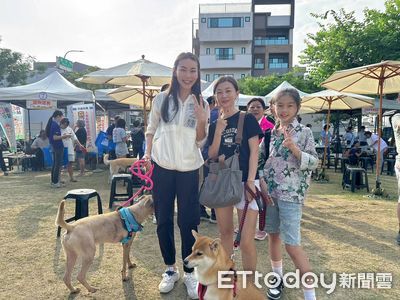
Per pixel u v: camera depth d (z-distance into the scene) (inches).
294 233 106.0
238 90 115.2
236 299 93.4
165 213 121.6
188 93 116.0
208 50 1483.8
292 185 105.9
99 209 194.7
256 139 109.8
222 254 96.7
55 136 310.0
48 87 430.6
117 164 317.4
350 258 152.3
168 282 122.3
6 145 519.5
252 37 1444.4
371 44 534.3
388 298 118.8
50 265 142.6
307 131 106.9
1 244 165.5
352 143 507.8
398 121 167.2
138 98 412.5
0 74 888.3
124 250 131.5
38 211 226.5
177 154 115.5
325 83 297.0
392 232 187.6
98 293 120.5
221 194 104.9
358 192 304.7
